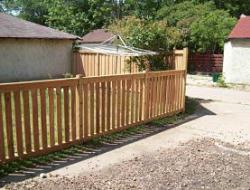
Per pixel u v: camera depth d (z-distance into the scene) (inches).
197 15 1119.6
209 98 510.0
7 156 197.5
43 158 212.8
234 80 738.8
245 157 223.5
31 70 680.4
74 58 716.0
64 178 183.6
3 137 193.3
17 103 197.2
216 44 1061.8
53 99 217.0
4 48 631.2
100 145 244.2
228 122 335.0
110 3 1633.9
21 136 201.5
